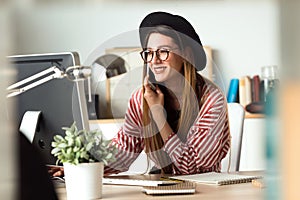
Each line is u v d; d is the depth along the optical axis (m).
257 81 3.84
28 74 1.60
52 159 1.66
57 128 1.61
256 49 4.13
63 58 1.57
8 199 0.19
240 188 1.52
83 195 1.33
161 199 1.33
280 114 0.14
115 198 1.36
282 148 0.14
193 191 1.41
